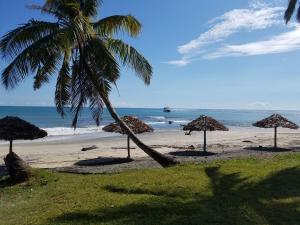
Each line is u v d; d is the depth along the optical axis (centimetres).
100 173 1716
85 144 3500
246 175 1362
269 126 2667
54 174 1617
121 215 970
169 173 1448
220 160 1959
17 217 1025
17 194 1327
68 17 1719
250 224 899
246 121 9944
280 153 2392
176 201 1070
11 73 1628
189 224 903
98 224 912
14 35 1653
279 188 1190
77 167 2033
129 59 1795
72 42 1617
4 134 1833
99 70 1744
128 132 1875
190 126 2512
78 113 1916
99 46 1697
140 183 1287
